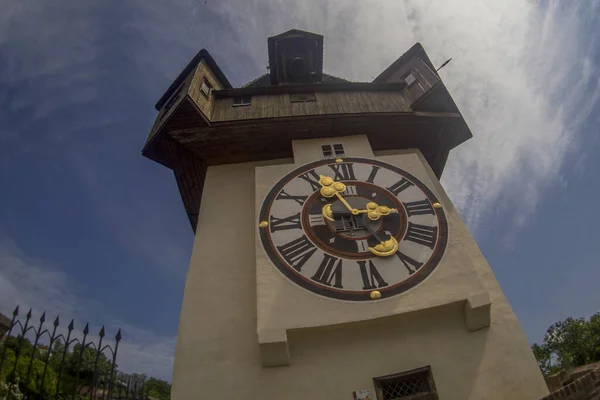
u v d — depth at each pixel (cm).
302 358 1002
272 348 984
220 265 1227
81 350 803
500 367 977
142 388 940
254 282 1178
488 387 952
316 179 1370
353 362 994
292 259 1129
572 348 3325
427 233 1196
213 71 1817
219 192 1461
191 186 1705
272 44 1978
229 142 1546
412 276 1084
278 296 1045
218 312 1116
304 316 1009
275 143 1576
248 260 1236
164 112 1708
